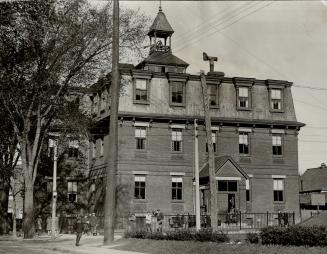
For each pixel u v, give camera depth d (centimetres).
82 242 2723
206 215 3269
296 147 4294
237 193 3769
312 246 1479
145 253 1947
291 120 4303
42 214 4300
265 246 1598
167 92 4084
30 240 3006
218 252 1697
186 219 3519
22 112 3238
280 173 4206
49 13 2956
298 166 4262
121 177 3806
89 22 3131
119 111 3872
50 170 4366
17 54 3055
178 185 3956
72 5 3014
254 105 4262
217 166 3744
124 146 3862
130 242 2297
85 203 4416
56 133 4194
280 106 4322
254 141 4206
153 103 4012
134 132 3916
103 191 4062
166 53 4631
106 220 2447
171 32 4641
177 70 4594
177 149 4016
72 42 3055
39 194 4322
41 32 2928
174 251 1881
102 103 4269
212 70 4253
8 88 3105
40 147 3347
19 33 2900
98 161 4247
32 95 3170
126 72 3984
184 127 4041
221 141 4134
